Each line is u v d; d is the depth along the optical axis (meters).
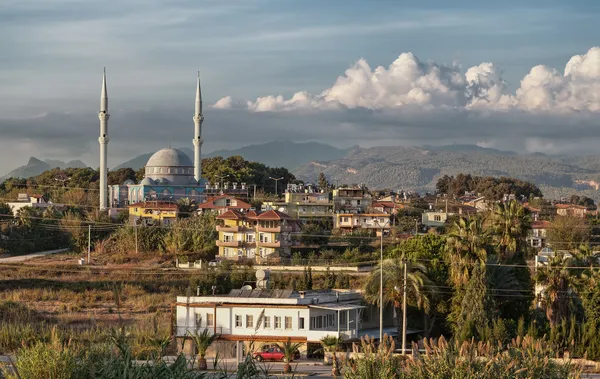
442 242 111.31
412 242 112.56
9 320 118.00
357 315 101.12
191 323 98.81
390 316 110.38
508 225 109.19
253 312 97.25
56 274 162.00
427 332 104.44
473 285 98.00
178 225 195.38
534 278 99.06
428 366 48.16
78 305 133.00
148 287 147.62
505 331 91.44
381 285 90.81
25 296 140.12
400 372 49.16
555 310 96.69
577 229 191.00
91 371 44.53
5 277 157.25
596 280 92.19
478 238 101.50
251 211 180.62
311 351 94.88
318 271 153.12
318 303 99.81
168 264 172.75
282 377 54.62
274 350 90.00
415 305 102.00
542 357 50.78
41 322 117.06
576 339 88.75
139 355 62.38
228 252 177.25
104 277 157.62
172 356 87.00
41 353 48.75
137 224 199.75
